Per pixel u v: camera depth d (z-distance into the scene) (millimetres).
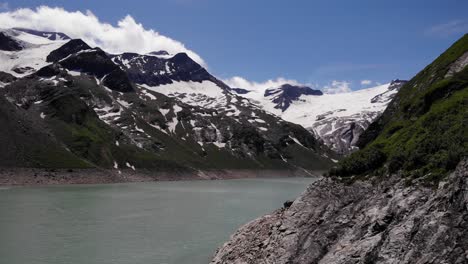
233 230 77375
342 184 40844
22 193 145250
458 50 65188
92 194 148125
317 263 34906
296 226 40188
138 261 54812
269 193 165125
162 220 89188
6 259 55281
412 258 26703
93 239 68438
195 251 60250
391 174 37281
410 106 58062
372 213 34062
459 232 25391
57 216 92750
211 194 158125
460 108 40312
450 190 28344
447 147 34344
